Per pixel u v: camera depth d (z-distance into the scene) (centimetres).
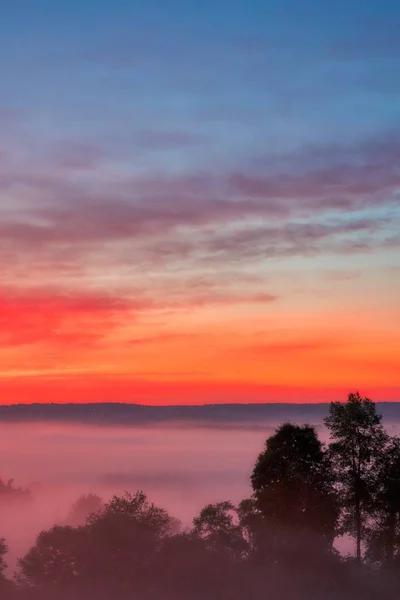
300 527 4525
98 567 4347
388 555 4438
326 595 3997
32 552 4400
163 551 4469
